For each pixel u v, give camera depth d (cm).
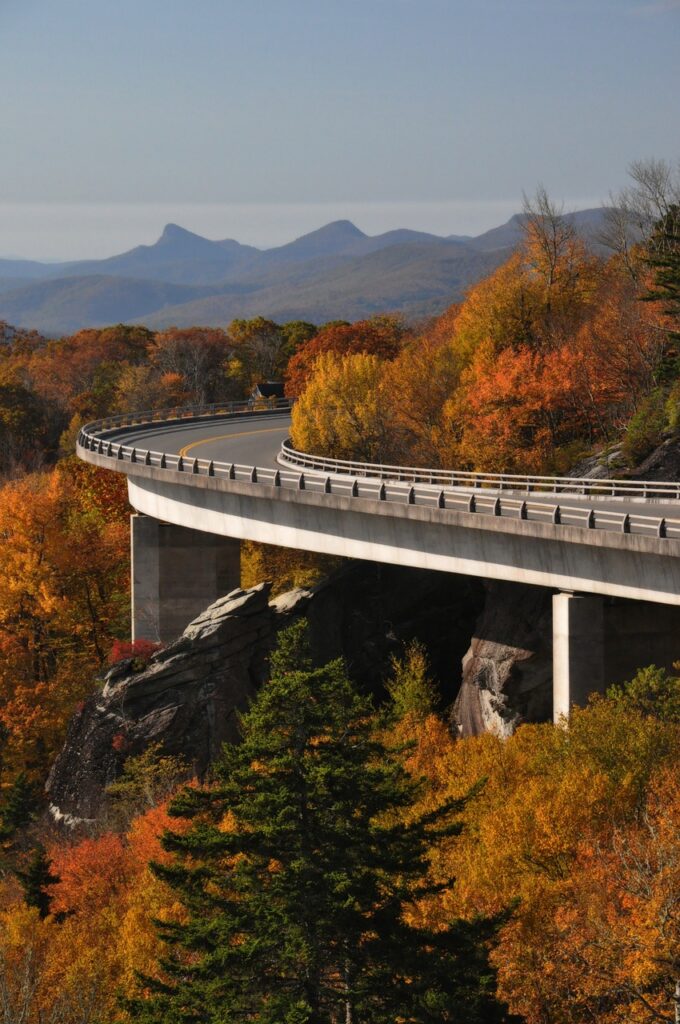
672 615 4794
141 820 4603
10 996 3122
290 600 6625
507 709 5375
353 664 6731
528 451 7762
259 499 6656
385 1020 2414
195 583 7781
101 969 3547
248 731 2738
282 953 2434
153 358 18112
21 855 5672
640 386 7862
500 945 2833
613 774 3606
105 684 6356
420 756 4572
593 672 4722
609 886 2905
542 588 5531
